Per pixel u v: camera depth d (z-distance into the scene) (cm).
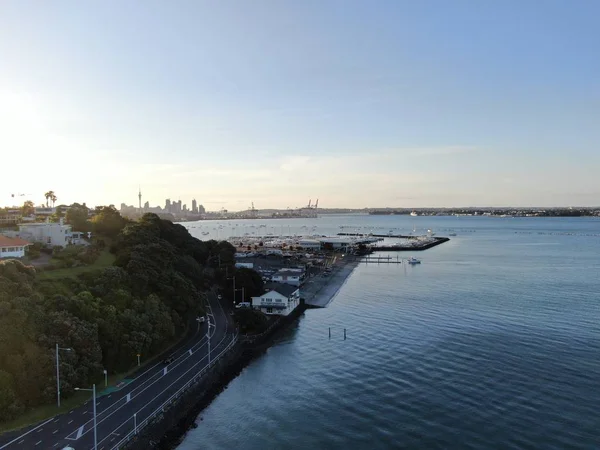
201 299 11025
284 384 7981
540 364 8294
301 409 6988
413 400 7056
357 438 6069
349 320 12175
